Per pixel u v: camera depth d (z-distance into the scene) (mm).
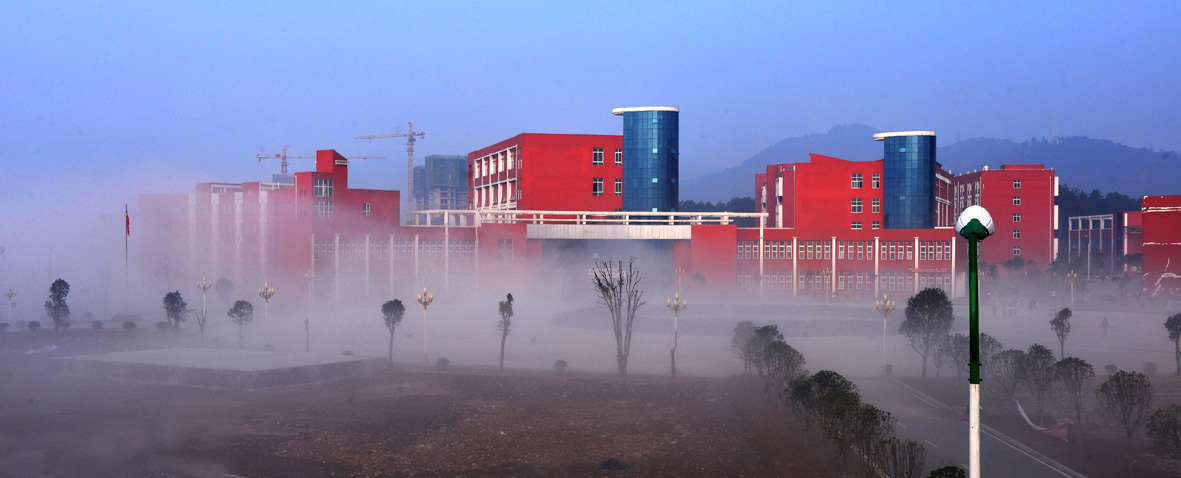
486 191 138125
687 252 115562
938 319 49000
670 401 43188
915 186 122312
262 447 34125
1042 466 30531
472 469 31703
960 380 46906
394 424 38250
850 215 125375
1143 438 34688
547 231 111688
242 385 45344
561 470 31531
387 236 105562
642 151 121188
